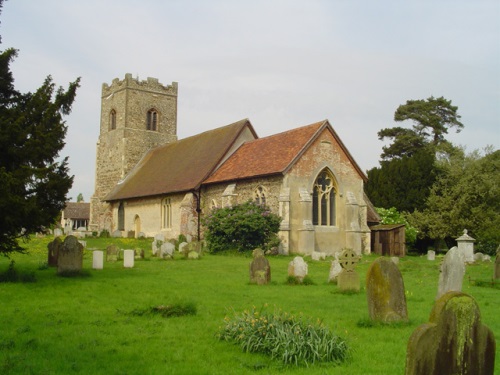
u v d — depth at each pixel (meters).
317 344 8.82
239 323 10.05
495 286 19.14
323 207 37.72
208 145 46.62
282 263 28.58
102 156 60.91
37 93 18.17
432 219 45.03
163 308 12.30
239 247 33.56
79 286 16.67
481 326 6.69
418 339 6.48
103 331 10.55
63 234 48.50
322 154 37.44
